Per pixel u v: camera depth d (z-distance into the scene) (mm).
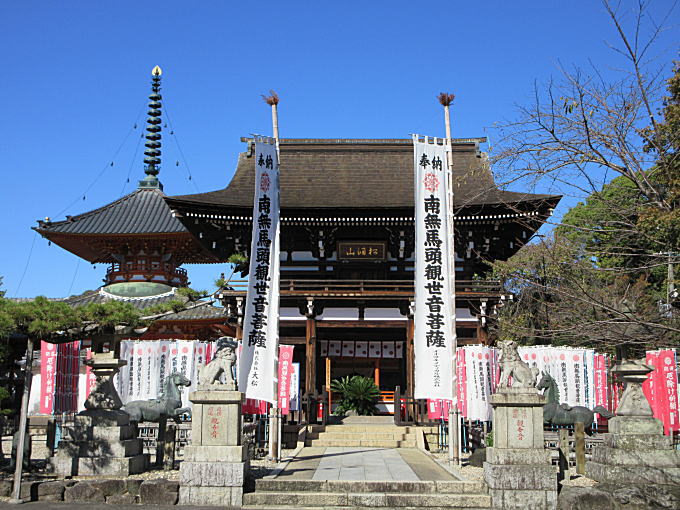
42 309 14656
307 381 28469
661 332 16641
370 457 20266
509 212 27938
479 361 20719
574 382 21234
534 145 14672
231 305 29609
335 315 29641
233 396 14781
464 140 35250
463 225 29016
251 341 18766
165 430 18000
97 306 15508
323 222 29156
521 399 14742
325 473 16609
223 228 30234
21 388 21453
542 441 14734
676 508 13852
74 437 16578
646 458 15383
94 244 38094
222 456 14641
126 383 22266
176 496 14570
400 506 14500
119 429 16562
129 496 14688
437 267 19672
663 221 14648
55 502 14664
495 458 14656
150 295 36969
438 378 18812
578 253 21219
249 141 36531
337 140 36219
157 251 37969
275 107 21016
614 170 15047
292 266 30906
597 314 20203
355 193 32094
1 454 18016
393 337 32844
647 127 15352
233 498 14461
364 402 29469
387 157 35688
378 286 29156
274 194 20078
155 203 40375
